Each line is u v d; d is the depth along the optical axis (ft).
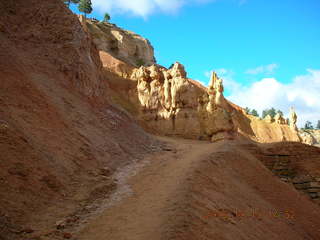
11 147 43.04
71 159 55.36
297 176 105.40
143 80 195.42
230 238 40.65
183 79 186.50
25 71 70.18
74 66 89.61
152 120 182.91
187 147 104.53
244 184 75.77
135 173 64.85
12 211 35.04
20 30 89.66
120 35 312.91
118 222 39.17
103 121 84.17
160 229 35.37
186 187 50.80
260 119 299.58
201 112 169.99
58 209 40.50
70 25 99.25
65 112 69.92
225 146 99.25
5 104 52.75
